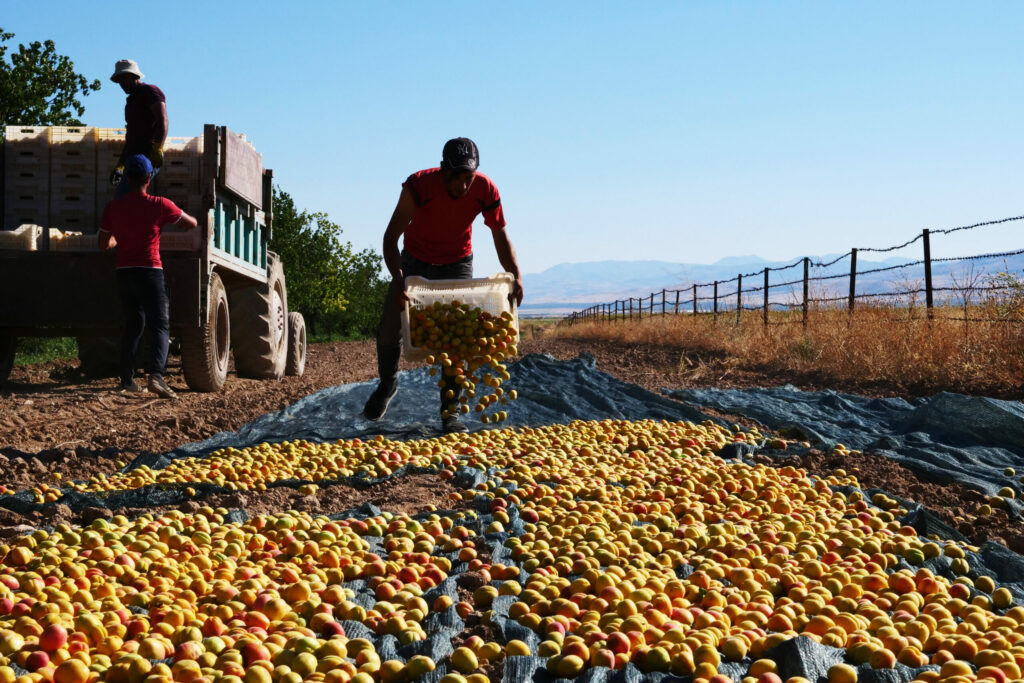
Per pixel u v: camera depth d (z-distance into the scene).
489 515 4.91
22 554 3.89
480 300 6.93
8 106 17.33
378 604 3.47
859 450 6.94
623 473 5.90
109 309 9.19
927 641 3.18
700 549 4.31
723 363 14.94
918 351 10.97
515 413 8.93
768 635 3.11
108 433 7.45
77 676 2.77
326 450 6.59
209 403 9.60
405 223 6.65
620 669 2.87
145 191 8.87
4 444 6.85
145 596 3.48
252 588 3.58
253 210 11.52
